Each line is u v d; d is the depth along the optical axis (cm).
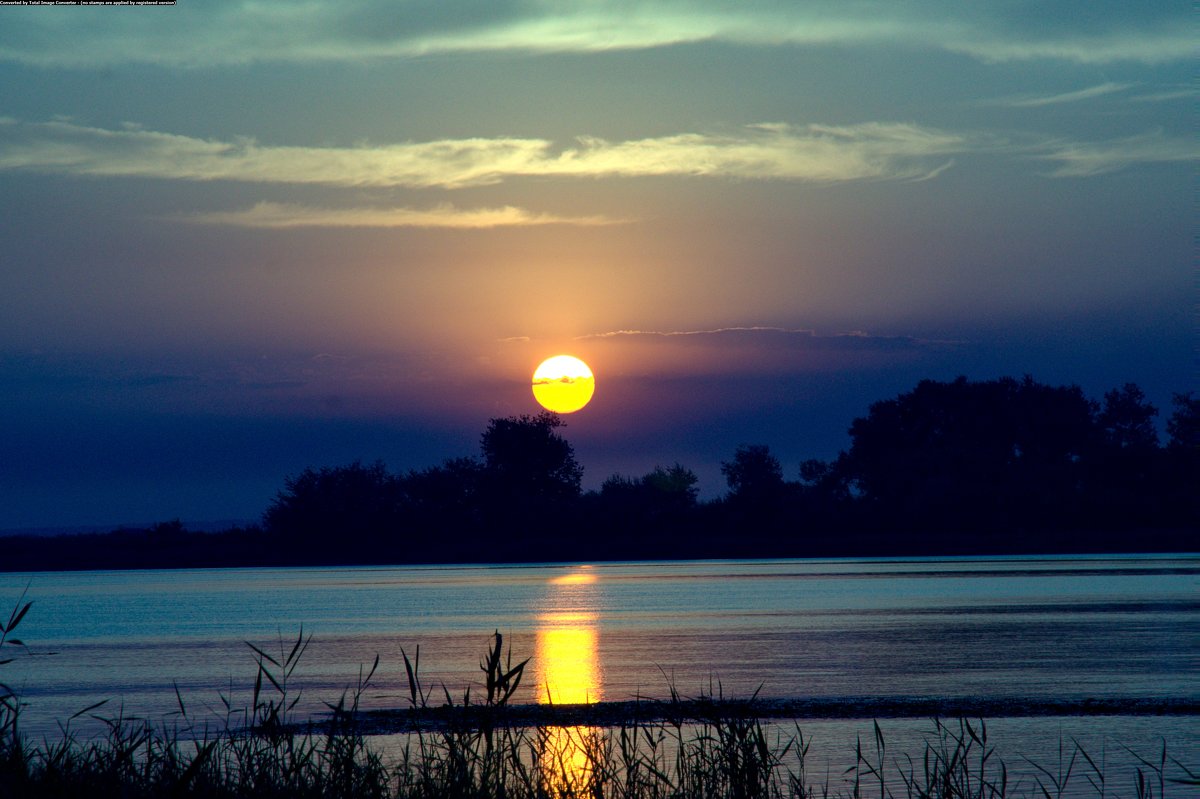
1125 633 19625
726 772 6519
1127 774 8794
